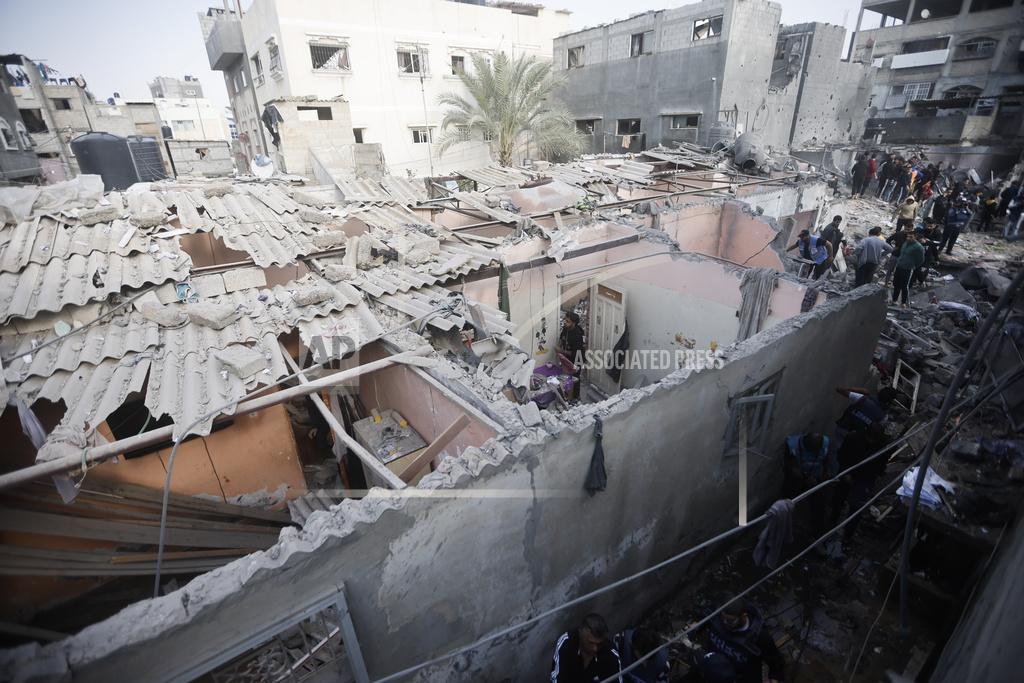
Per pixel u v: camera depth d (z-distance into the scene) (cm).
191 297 564
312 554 289
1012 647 199
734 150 1677
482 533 374
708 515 617
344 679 366
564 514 433
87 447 368
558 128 2184
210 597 263
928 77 1911
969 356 258
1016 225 1331
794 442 623
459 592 380
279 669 406
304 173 1548
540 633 465
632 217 979
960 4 1752
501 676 448
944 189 1546
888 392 606
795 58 2133
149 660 253
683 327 862
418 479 534
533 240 838
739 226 1113
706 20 1878
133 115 2120
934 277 1184
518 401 500
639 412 455
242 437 563
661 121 2111
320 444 762
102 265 568
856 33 2420
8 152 1197
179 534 490
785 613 565
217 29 2198
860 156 1922
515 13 2409
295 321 536
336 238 693
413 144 2216
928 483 525
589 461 432
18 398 412
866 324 709
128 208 722
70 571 420
